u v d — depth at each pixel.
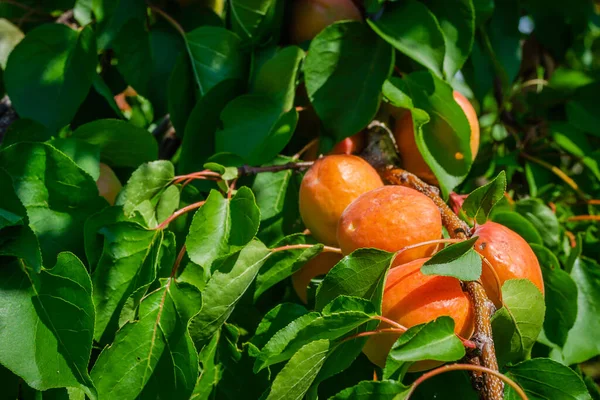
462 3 0.69
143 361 0.57
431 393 0.62
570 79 0.86
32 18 0.86
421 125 0.64
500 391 0.53
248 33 0.72
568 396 0.55
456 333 0.55
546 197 0.83
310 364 0.54
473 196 0.57
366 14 0.70
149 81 0.73
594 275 0.73
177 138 0.78
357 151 0.67
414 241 0.57
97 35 0.72
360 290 0.56
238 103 0.68
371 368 0.64
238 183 0.69
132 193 0.61
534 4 0.88
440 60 0.66
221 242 0.59
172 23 0.74
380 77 0.67
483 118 0.83
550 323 0.68
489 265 0.56
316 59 0.67
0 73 0.83
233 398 0.61
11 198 0.58
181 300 0.58
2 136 0.72
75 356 0.56
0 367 0.58
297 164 0.65
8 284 0.57
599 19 0.92
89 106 0.74
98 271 0.59
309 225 0.63
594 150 0.88
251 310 0.65
